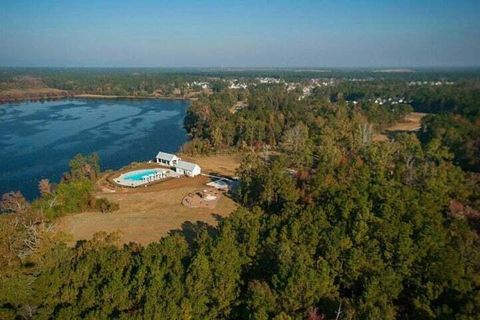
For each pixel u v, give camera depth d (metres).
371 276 62.94
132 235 102.31
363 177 107.94
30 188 145.50
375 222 73.44
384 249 68.19
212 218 113.50
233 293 62.25
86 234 102.88
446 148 149.25
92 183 135.00
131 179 147.00
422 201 84.19
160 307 55.81
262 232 78.38
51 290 60.38
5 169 165.38
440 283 61.19
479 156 152.88
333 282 65.88
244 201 121.50
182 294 59.69
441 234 71.00
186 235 102.31
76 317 55.44
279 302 59.19
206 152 191.12
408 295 64.31
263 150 196.00
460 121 199.12
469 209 92.94
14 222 90.12
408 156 137.50
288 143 175.75
